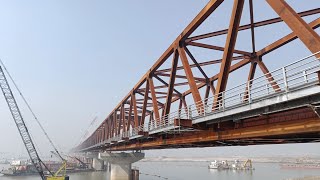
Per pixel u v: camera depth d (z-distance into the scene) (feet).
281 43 110.22
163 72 157.28
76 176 429.79
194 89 102.83
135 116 191.83
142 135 130.41
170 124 98.89
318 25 90.84
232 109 68.49
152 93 154.40
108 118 328.29
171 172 588.91
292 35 105.19
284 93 52.90
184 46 119.55
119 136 197.77
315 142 91.97
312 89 47.21
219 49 115.14
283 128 60.70
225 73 82.89
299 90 49.80
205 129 87.86
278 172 595.47
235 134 77.20
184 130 94.94
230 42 82.12
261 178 446.60
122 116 245.86
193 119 87.10
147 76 163.84
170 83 123.75
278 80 54.49
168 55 135.44
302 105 51.96
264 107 60.23
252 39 107.96
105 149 333.83
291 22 58.49
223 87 82.58
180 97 194.90
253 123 70.44
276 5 63.21
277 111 58.54
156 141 138.41
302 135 66.74
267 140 85.35
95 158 536.01
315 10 88.48
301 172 600.80
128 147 198.18
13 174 418.31
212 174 530.68
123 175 325.01
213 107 79.15
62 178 301.02
